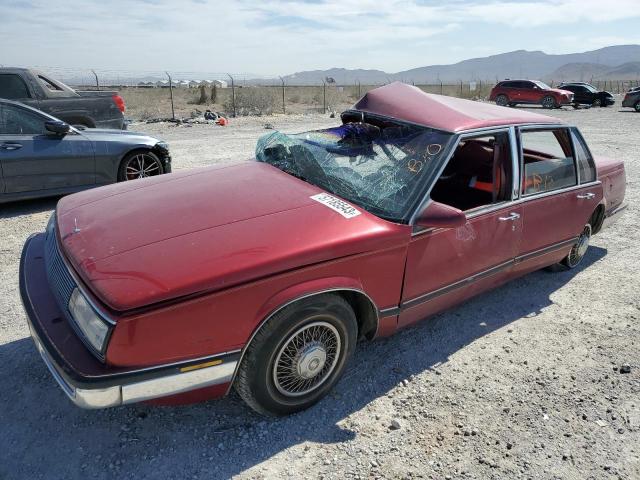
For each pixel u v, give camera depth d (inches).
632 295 187.3
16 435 107.0
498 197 151.7
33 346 138.4
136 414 114.6
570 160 176.7
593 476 104.1
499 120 150.6
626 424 119.6
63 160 261.9
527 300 181.3
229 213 115.2
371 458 105.4
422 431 114.0
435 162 129.8
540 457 108.3
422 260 126.8
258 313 99.6
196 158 406.6
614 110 1208.8
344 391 126.0
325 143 153.8
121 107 434.9
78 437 107.3
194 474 99.3
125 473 98.8
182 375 95.0
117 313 88.7
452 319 165.3
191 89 1699.1
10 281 176.9
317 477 99.9
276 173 143.0
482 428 116.0
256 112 946.7
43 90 392.5
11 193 253.3
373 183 130.6
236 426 112.1
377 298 120.6
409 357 142.3
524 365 141.5
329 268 107.6
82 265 99.9
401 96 156.7
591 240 247.1
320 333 111.8
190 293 92.7
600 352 149.7
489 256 147.2
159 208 119.5
